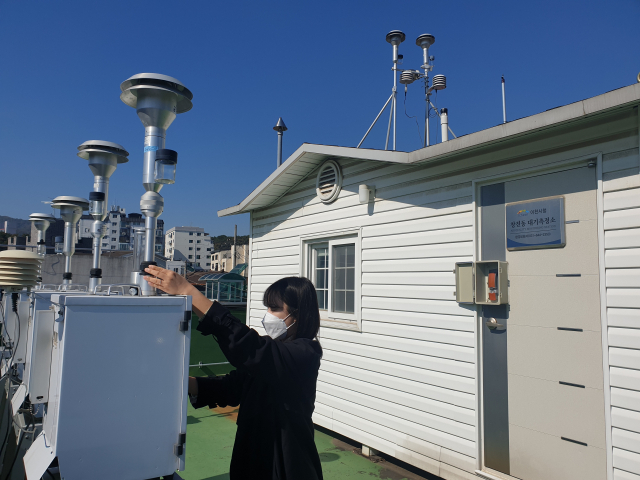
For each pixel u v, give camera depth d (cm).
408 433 422
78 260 1187
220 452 466
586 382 301
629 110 288
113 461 160
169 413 171
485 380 363
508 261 354
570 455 305
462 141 351
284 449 154
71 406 154
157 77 197
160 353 171
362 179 499
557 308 320
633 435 275
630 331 281
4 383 288
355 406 486
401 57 587
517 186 353
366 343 478
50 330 200
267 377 150
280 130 703
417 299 425
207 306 162
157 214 196
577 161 314
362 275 489
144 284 183
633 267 282
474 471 360
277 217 646
